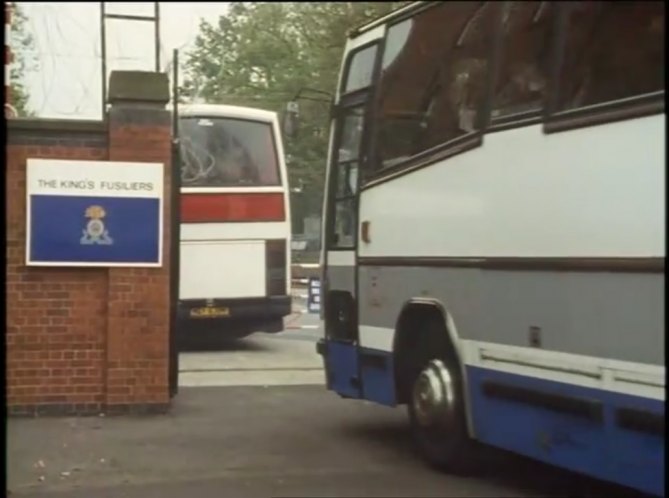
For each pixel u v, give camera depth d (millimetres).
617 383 5570
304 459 8141
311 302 25078
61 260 9812
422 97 7816
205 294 17078
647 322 5340
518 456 7492
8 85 11023
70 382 9922
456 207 7234
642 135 5438
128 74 9953
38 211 9766
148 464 7926
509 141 6633
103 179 9875
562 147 6098
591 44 5953
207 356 16781
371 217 8492
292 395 11953
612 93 5719
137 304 10008
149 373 10086
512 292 6551
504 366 6645
